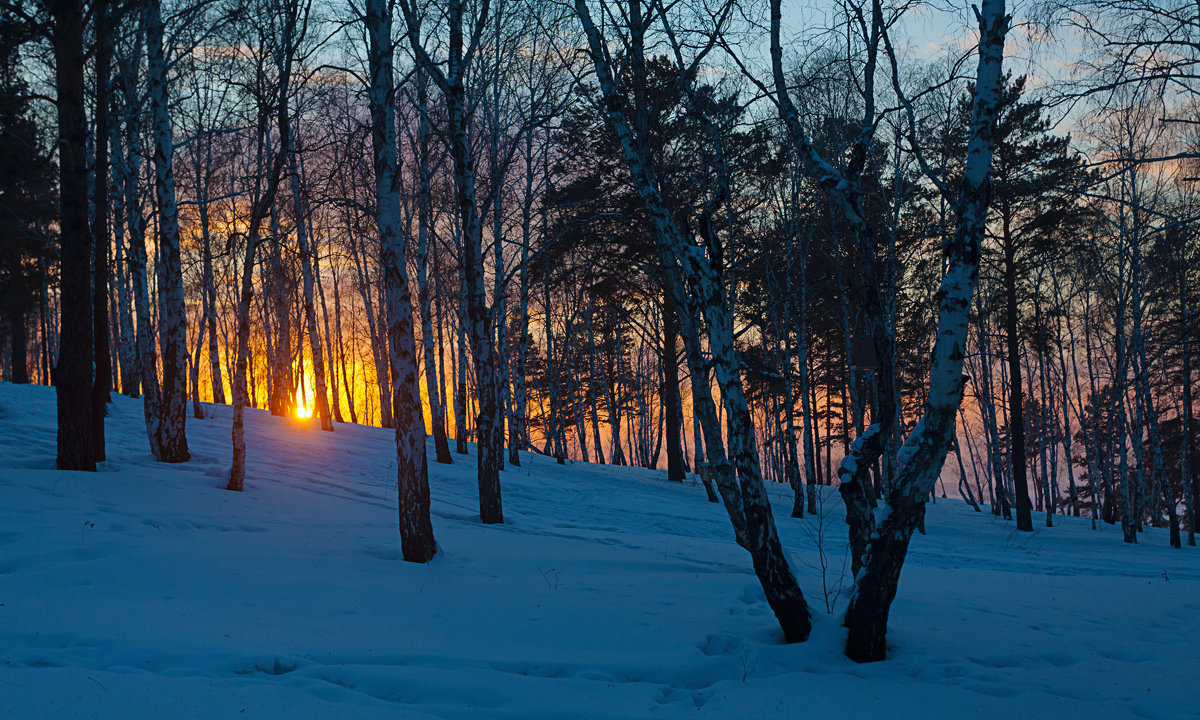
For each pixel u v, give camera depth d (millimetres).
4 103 12438
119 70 18297
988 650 6473
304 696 4469
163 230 14430
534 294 31750
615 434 43406
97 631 5492
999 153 23547
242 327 13016
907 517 5934
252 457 17312
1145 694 5355
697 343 7355
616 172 23375
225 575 7453
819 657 5957
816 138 17828
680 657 5805
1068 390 41281
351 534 10680
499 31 17422
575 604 7398
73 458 12148
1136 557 17422
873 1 7926
